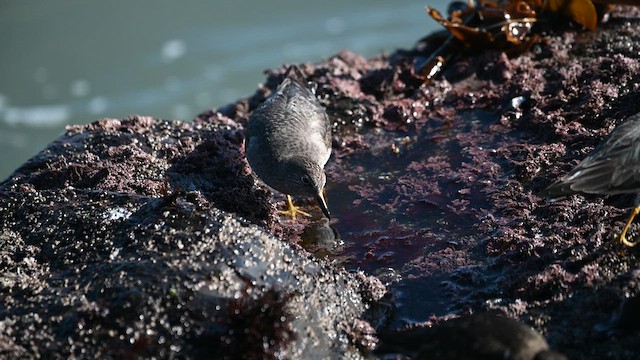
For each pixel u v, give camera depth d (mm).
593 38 15047
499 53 14875
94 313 8352
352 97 14562
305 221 11914
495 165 12250
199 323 8336
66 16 43938
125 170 12070
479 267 10289
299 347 8461
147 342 8133
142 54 40938
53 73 39719
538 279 9500
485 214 11312
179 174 12258
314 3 45031
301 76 13938
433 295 9945
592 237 10070
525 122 13094
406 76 15180
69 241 9727
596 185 9500
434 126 13711
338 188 12570
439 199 11867
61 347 8180
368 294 9617
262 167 12055
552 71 14195
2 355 8133
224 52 40844
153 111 36562
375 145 13492
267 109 12648
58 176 11891
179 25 43438
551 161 12016
